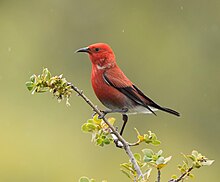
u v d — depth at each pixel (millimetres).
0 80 18344
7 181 14867
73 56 18969
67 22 19453
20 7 19656
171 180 5891
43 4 19625
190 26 19953
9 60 18938
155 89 19219
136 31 19688
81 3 19594
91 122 6305
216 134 18422
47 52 19125
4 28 19422
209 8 20031
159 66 19453
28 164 15359
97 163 15750
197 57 19594
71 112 17281
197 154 5895
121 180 15414
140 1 19844
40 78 5973
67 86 6008
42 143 16250
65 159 15812
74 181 15172
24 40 19297
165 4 20141
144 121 17609
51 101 17375
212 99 18969
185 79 19266
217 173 17422
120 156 15883
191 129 18422
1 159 15320
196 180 16422
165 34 19859
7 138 16188
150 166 6000
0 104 17438
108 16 19594
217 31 19828
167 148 17469
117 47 19484
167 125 18062
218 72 19281
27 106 17406
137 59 19500
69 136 16672
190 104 18891
